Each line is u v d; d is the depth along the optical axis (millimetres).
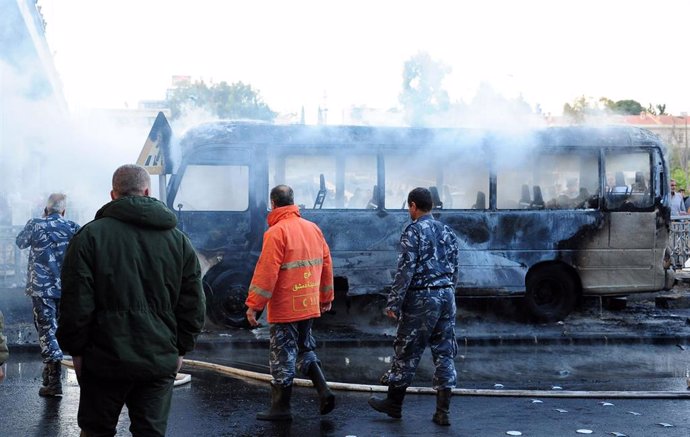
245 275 11445
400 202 11797
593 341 10648
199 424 6230
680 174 30203
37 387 7535
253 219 11539
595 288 12141
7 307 12070
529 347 10398
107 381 3873
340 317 12289
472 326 11992
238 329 11406
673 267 15984
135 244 3945
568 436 5934
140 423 3955
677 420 6449
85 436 3973
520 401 7117
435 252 6180
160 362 3906
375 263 11633
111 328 3844
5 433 5902
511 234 11938
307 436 5891
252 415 6531
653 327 11789
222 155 11523
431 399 7203
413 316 6164
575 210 12125
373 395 7355
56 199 7281
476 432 6023
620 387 7852
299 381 7742
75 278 3828
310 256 6254
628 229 12188
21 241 7137
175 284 4020
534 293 12188
